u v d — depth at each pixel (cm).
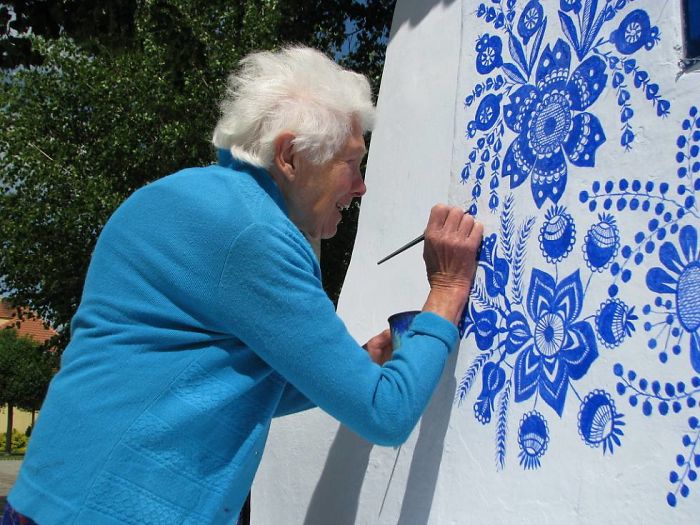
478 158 182
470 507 165
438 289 170
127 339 142
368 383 144
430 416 183
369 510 199
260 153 153
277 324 139
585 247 148
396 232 235
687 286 127
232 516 151
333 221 167
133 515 134
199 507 141
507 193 171
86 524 133
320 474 228
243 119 153
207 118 679
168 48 583
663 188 134
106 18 484
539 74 168
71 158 1033
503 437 160
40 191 1041
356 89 160
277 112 151
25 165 1039
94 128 995
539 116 166
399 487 188
